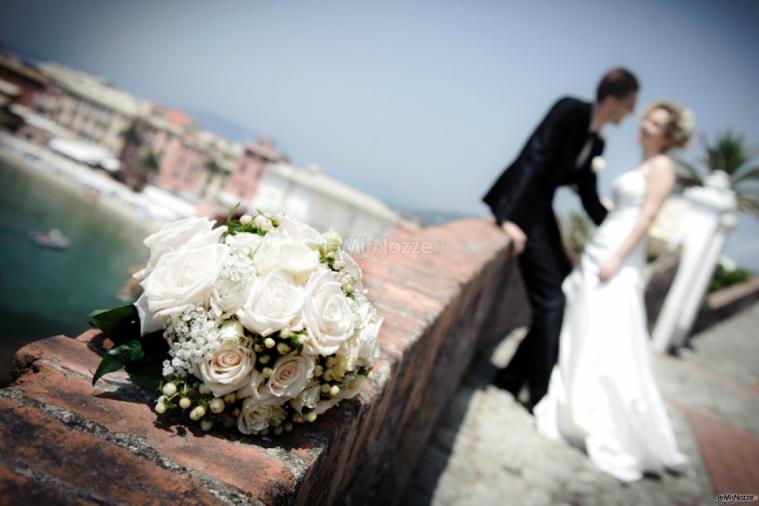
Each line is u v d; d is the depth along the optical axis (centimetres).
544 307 393
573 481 316
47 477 69
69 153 6738
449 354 298
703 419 551
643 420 344
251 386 92
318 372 100
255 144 7262
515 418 381
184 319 90
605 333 354
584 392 351
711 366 904
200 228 101
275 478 85
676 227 1016
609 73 358
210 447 89
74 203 4528
